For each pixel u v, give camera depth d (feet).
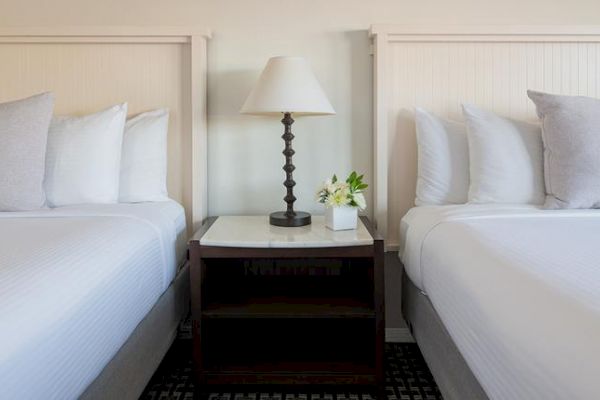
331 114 6.54
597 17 6.68
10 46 6.67
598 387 1.79
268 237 5.38
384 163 6.63
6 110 5.43
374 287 5.30
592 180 5.22
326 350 5.90
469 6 6.70
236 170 6.91
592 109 5.41
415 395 5.56
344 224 5.74
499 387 2.66
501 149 5.84
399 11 6.73
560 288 2.61
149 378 4.63
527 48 6.61
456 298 3.59
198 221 6.70
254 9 6.76
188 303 6.38
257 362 5.59
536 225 4.44
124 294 3.88
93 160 5.87
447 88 6.66
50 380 2.65
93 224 4.56
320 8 6.75
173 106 6.75
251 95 5.84
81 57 6.70
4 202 5.22
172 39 6.61
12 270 2.94
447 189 6.28
